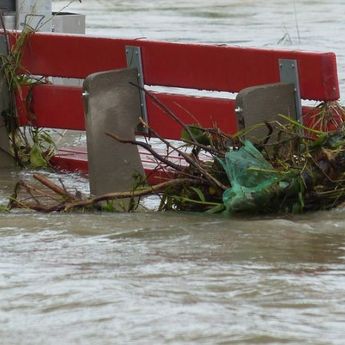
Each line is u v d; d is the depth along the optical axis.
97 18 70.62
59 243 19.78
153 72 26.84
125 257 18.55
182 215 22.86
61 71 29.05
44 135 30.80
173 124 26.50
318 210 23.20
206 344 13.91
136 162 25.67
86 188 27.56
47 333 14.45
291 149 23.55
